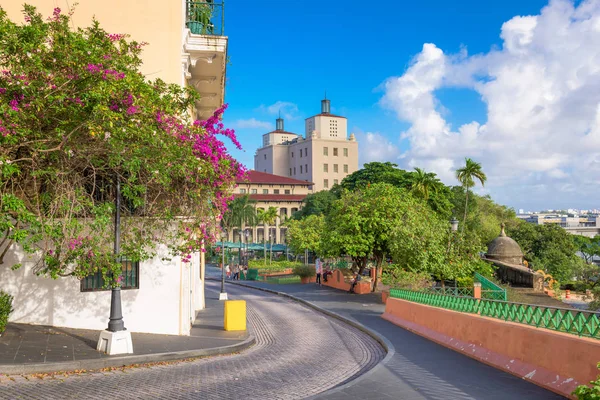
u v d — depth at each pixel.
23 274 14.94
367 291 34.19
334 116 153.88
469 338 13.25
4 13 10.43
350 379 10.91
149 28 16.22
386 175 64.56
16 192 11.88
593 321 8.81
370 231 30.83
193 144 12.74
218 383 10.11
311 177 137.62
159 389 9.50
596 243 107.94
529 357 10.31
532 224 65.38
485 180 45.53
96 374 10.62
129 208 13.67
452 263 27.45
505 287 31.84
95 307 15.12
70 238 10.84
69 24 15.90
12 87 9.73
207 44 17.95
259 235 111.56
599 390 5.80
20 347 11.98
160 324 15.59
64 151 10.66
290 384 10.20
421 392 9.14
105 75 10.41
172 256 15.43
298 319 22.33
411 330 17.75
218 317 21.34
